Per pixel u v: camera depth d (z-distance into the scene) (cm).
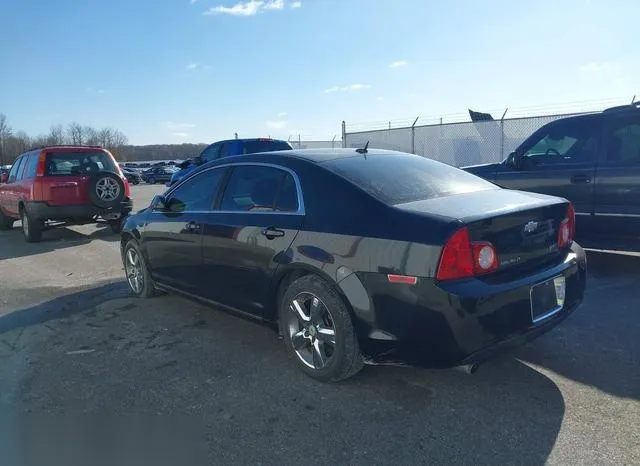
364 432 294
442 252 293
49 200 980
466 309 288
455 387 341
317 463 268
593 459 261
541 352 389
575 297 359
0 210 1235
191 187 487
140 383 366
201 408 328
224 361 398
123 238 584
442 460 266
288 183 388
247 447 284
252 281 399
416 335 303
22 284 684
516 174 657
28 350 438
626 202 568
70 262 824
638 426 288
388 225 318
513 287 305
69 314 536
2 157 8481
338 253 334
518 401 320
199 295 470
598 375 350
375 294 316
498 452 270
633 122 568
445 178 399
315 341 357
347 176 363
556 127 635
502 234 314
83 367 397
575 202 608
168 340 448
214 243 432
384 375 362
